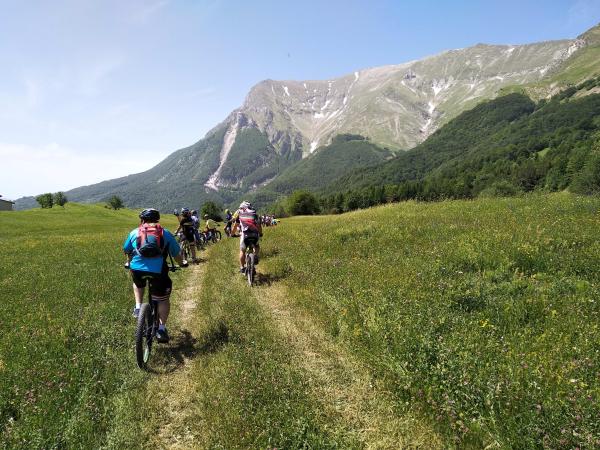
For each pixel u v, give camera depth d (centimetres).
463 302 741
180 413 508
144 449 440
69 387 533
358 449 424
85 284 1208
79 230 5200
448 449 414
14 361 618
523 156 19312
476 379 471
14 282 1285
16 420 472
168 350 704
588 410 391
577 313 625
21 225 5734
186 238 1742
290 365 606
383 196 16075
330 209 16900
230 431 448
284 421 459
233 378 556
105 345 705
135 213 11150
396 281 880
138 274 662
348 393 536
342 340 682
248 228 1161
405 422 462
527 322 650
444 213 1823
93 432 454
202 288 1139
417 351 568
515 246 980
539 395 427
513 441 391
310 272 1126
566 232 1083
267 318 823
